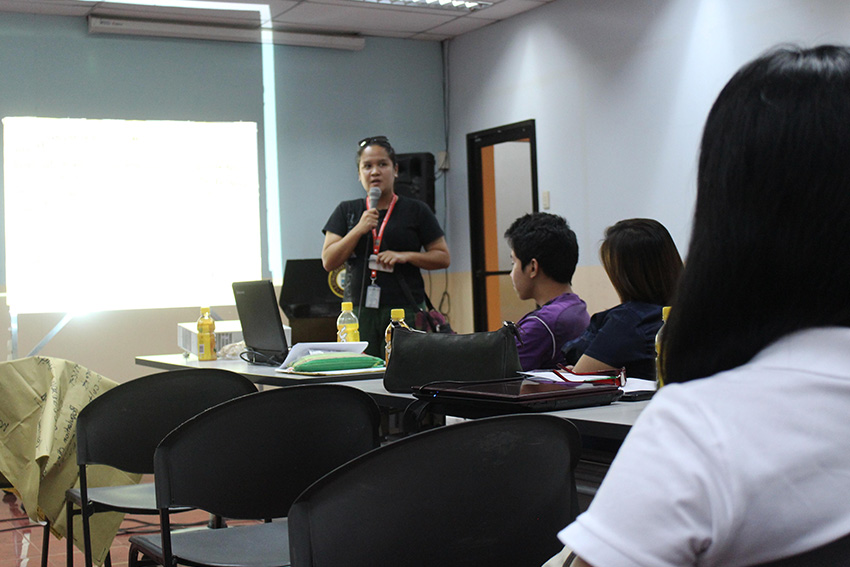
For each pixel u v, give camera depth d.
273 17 6.66
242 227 6.93
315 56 7.25
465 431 1.00
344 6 6.51
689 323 0.57
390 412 2.79
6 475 2.47
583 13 6.29
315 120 7.23
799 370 0.51
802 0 4.76
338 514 0.94
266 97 7.05
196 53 6.79
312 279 4.45
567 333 2.46
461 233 7.64
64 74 6.33
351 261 3.79
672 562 0.48
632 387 1.79
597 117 6.21
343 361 2.64
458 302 7.71
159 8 6.29
